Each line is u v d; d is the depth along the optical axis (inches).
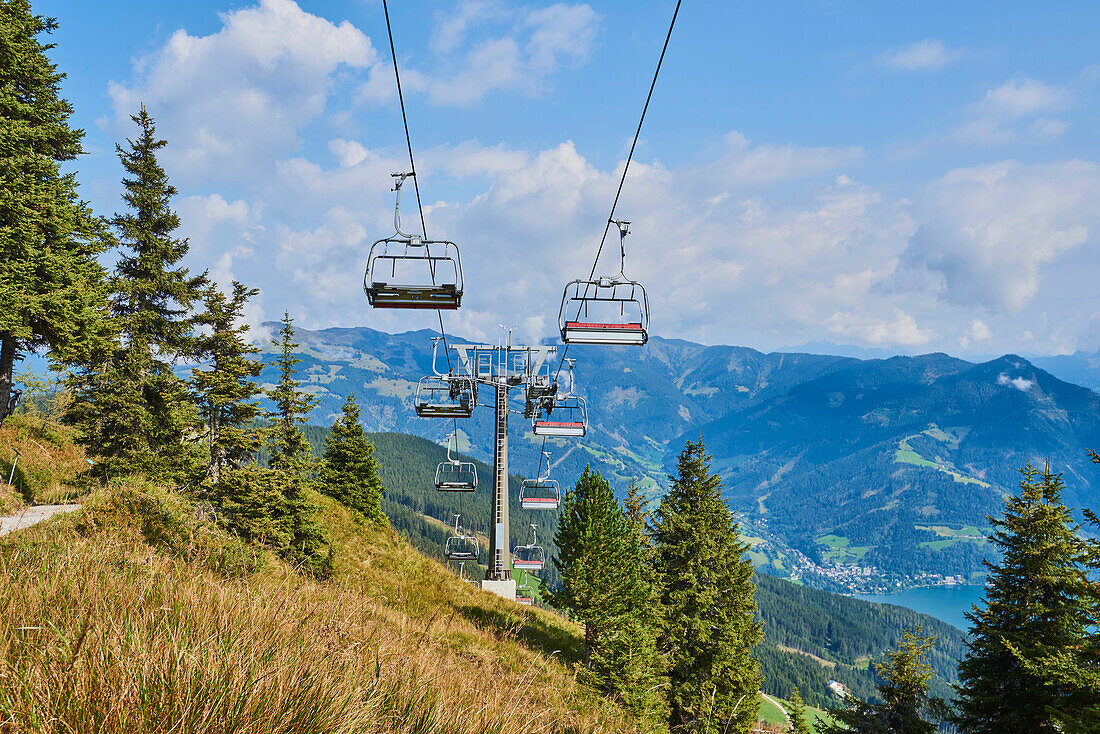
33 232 746.2
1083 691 669.9
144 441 922.1
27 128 785.6
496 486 1453.0
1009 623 808.3
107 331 871.7
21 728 96.0
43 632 132.8
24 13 817.5
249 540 614.9
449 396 1438.2
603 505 895.1
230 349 933.2
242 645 143.0
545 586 877.2
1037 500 816.9
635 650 768.9
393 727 140.9
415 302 505.7
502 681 221.0
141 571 208.8
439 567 1268.5
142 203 1106.1
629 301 552.1
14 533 269.6
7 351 775.1
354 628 205.2
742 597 1198.3
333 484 1427.2
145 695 106.9
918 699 990.4
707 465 1244.5
